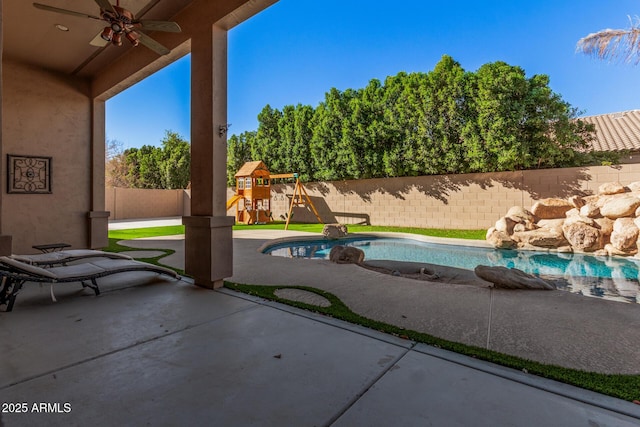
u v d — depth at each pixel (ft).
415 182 40.11
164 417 5.34
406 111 39.09
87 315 10.13
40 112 20.70
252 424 5.18
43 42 17.66
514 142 31.55
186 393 6.02
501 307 10.87
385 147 41.81
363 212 44.65
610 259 22.94
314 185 49.26
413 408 5.56
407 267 20.13
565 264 21.70
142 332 8.82
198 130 13.66
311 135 49.67
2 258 10.10
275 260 19.53
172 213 67.87
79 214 22.34
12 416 5.31
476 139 33.91
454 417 5.32
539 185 32.35
